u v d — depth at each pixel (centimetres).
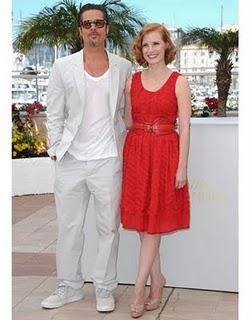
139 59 303
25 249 461
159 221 300
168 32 297
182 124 295
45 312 320
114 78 300
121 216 308
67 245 323
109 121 304
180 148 296
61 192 314
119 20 861
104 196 308
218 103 808
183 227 305
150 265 310
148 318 311
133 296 328
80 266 334
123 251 356
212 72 879
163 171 297
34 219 575
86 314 317
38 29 847
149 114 296
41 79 834
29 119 739
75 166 309
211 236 342
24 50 843
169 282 353
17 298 342
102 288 321
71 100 302
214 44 877
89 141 306
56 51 862
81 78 296
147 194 299
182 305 327
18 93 823
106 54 304
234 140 328
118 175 310
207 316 312
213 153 332
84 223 343
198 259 346
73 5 852
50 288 361
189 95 296
